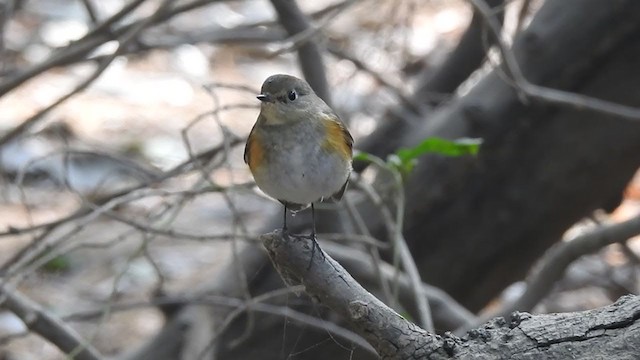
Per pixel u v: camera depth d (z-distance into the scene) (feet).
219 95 66.33
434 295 32.32
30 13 68.49
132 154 57.21
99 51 47.01
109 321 45.42
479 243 34.24
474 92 33.81
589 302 47.24
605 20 32.42
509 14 50.96
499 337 18.10
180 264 49.39
